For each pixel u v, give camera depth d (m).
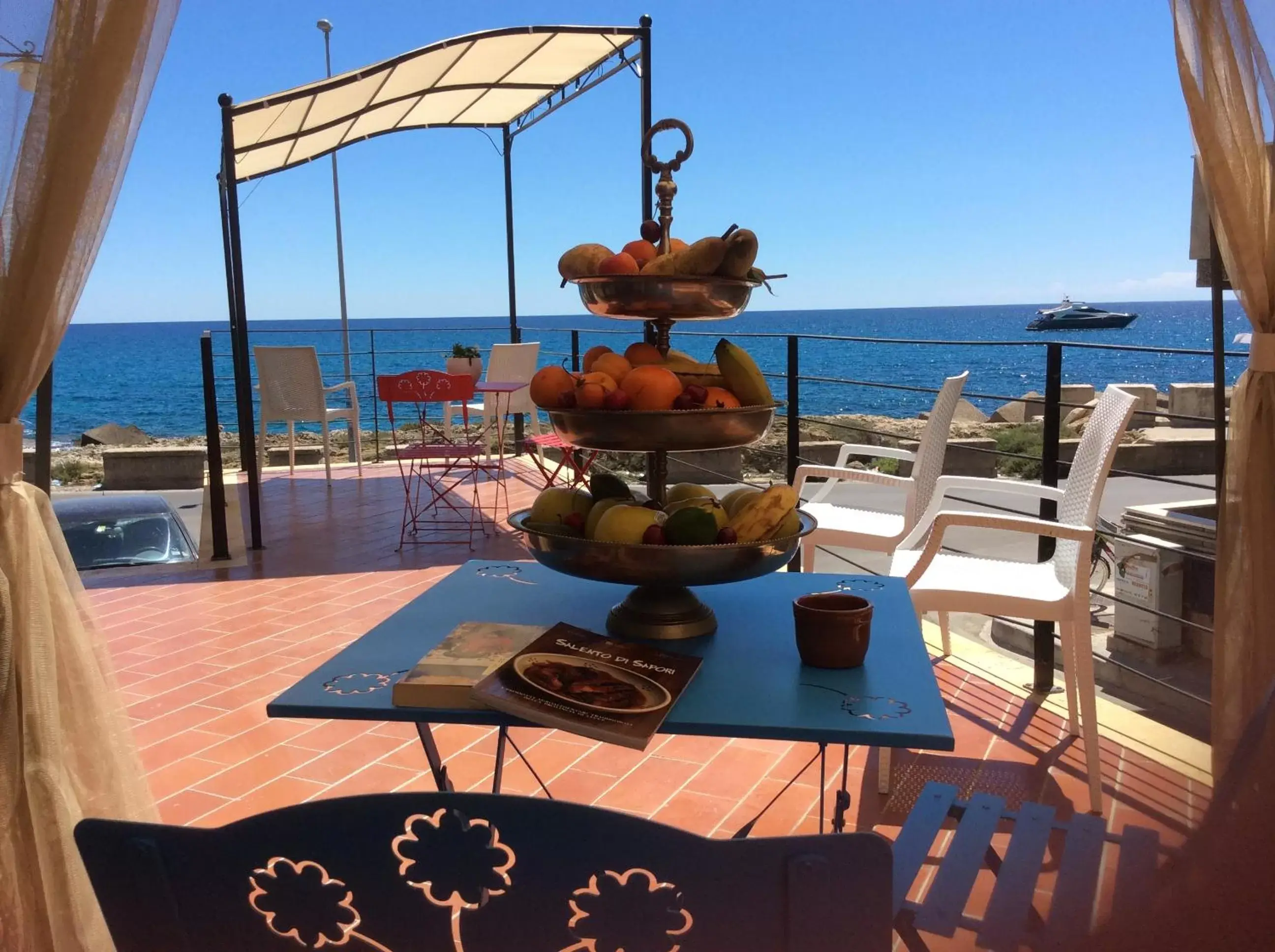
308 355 7.17
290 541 5.57
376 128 7.56
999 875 1.44
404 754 2.79
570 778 2.64
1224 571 2.09
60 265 1.62
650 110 5.55
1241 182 1.92
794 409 4.04
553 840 0.74
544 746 2.84
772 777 2.63
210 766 2.73
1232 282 2.01
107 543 5.38
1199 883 1.42
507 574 1.92
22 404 1.68
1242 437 2.04
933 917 1.36
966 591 2.56
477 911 0.78
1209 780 2.54
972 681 3.29
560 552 1.42
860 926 0.73
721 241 1.43
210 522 5.95
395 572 4.87
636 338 13.62
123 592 4.55
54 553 1.73
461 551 5.29
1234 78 1.89
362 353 8.73
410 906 0.78
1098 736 2.71
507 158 8.16
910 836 1.57
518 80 6.54
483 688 1.22
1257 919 1.37
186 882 0.79
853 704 1.24
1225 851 1.47
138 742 2.89
